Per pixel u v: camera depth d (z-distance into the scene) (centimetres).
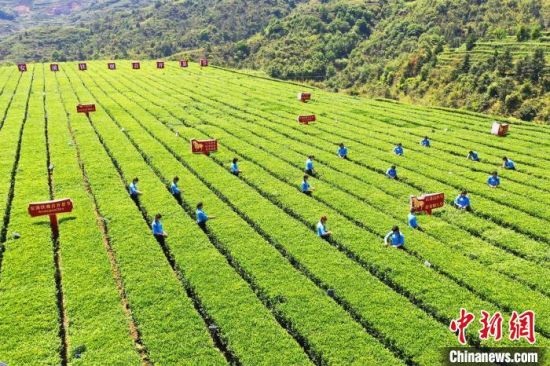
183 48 19438
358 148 5022
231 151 4841
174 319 2178
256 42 17262
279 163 4444
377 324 2159
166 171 4147
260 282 2464
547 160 4831
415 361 1955
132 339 2041
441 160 4688
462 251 2878
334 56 15312
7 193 3578
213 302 2303
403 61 11694
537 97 8044
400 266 2614
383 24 16738
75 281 2448
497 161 4706
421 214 3391
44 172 4069
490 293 2400
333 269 2600
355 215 3316
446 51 11231
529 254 2862
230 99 7656
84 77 9712
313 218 3247
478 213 3462
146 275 2514
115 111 6556
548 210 3488
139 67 11181
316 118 6500
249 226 3098
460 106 8838
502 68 8856
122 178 4225
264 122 6141
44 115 6288
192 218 3366
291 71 14275
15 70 10556
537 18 12950
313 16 17788
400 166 4472
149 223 3219
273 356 1961
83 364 1892
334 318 2192
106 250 2769
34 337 2041
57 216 3198
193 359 1939
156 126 5772
